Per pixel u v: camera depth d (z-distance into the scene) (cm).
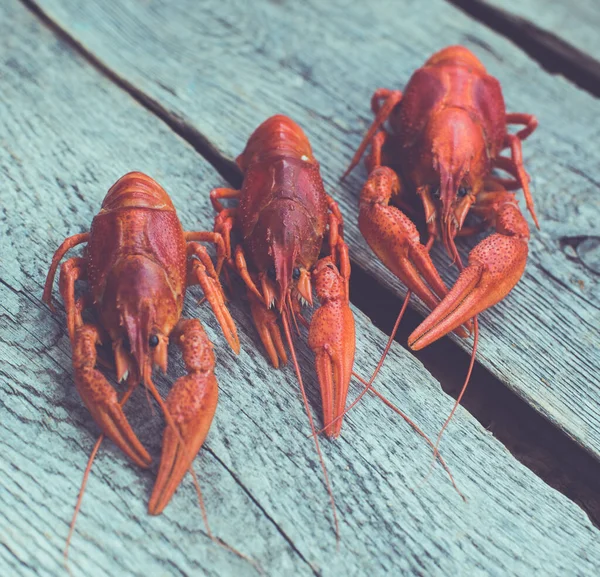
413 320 44
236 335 39
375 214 42
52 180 45
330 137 48
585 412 41
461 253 44
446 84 45
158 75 50
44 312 40
